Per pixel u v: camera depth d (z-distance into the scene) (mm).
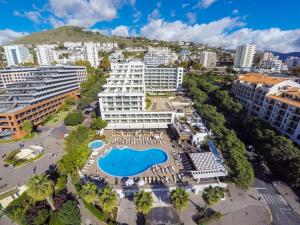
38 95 106812
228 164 62625
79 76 158250
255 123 84125
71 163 61594
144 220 49219
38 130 98750
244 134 90625
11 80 154250
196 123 92000
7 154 77188
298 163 56500
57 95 127438
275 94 94625
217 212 50281
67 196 55656
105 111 95250
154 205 53281
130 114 95688
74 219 44875
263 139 74875
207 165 63094
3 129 89875
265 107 95938
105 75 188000
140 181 58875
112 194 43406
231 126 98625
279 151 63000
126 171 67062
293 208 54375
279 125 86062
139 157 75438
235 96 131625
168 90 159375
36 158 73875
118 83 103812
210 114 95438
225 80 179250
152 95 150000
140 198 41719
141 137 90438
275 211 53344
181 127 90625
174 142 85688
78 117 102250
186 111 112375
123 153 77938
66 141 80000
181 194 42438
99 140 86438
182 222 48844
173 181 60938
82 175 62750
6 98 100062
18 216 46969
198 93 131500
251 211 53031
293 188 61188
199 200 56188
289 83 97500
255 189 60781
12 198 55188
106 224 47562
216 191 47438
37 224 45500
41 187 43688
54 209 49750
